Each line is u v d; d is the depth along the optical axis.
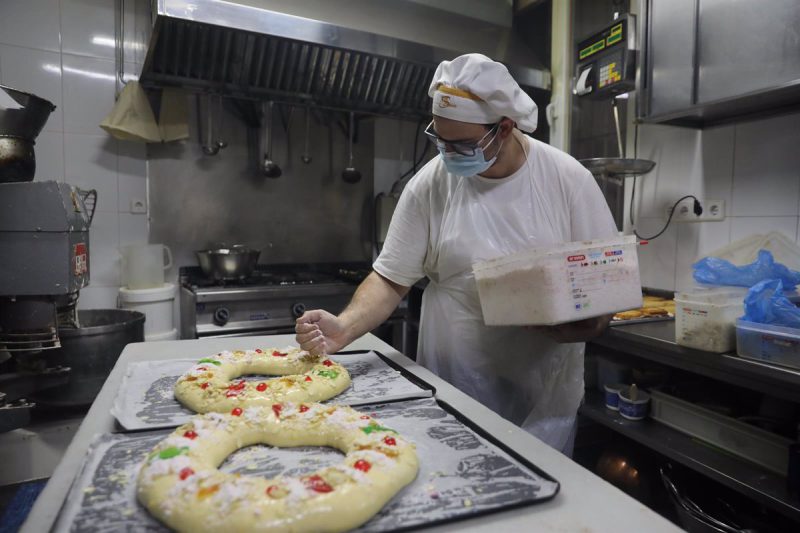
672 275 2.13
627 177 2.29
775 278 1.47
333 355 1.24
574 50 2.29
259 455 0.75
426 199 1.31
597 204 1.24
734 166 1.87
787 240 1.71
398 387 1.01
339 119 3.09
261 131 2.87
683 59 1.77
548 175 1.23
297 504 0.56
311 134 3.03
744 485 1.33
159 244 2.66
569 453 1.37
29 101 1.71
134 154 2.63
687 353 1.39
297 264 3.08
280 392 0.91
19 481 1.88
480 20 2.62
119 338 1.99
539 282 0.98
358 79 2.62
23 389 1.75
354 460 0.65
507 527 0.56
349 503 0.56
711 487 1.63
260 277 2.75
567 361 1.33
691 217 2.02
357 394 0.96
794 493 1.26
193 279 2.67
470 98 1.04
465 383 1.32
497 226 1.23
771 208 1.75
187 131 2.64
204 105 2.74
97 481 0.63
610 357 1.97
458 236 1.25
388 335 2.78
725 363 1.30
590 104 2.52
